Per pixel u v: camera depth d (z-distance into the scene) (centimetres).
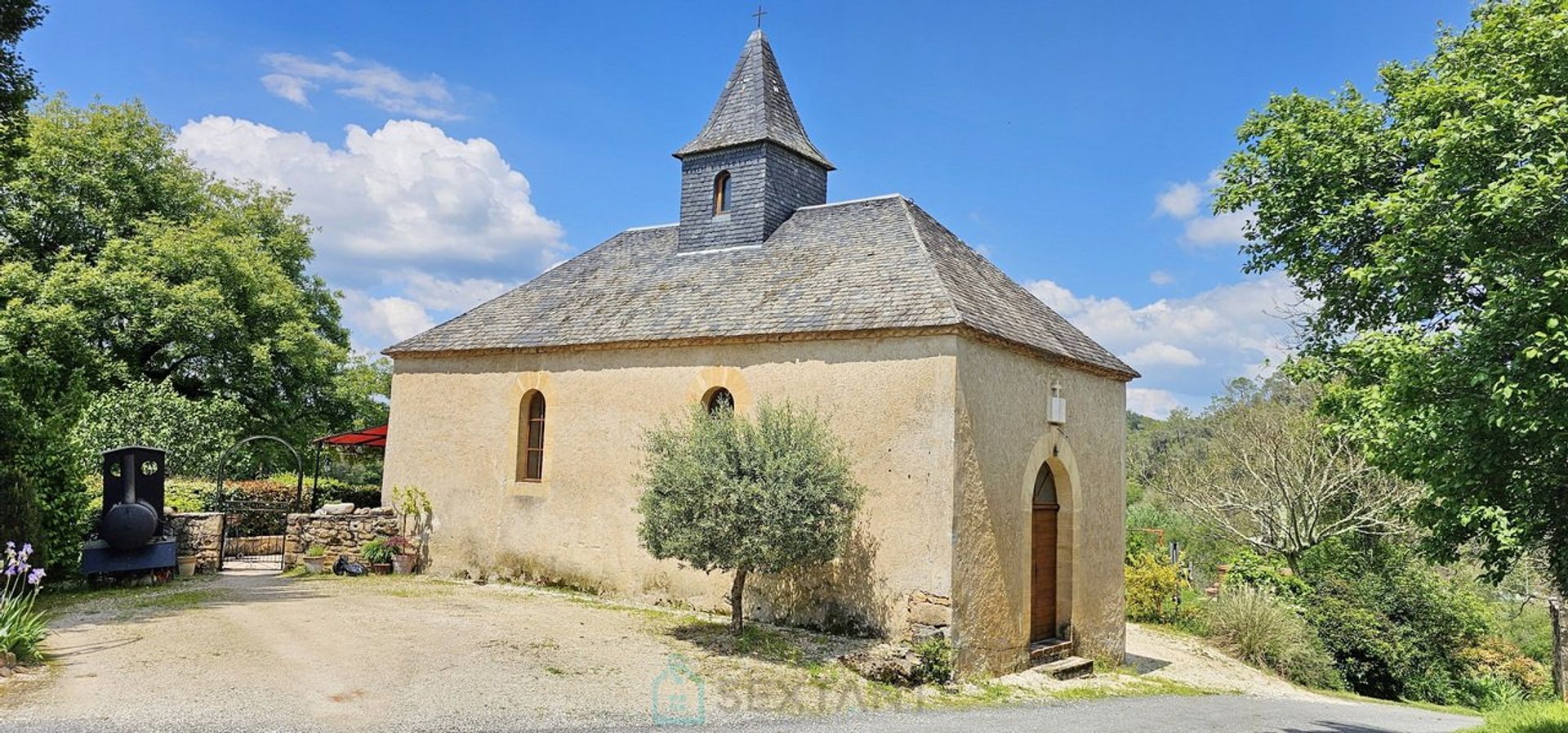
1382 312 1332
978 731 1044
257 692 948
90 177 2948
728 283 1672
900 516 1338
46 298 2648
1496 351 902
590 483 1648
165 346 2984
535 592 1633
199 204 3319
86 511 1616
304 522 1845
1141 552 2745
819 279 1565
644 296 1736
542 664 1141
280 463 3325
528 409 1770
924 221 1736
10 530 1388
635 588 1584
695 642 1304
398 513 1858
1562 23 991
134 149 3102
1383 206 1072
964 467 1331
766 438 1280
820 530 1267
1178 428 6078
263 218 3556
